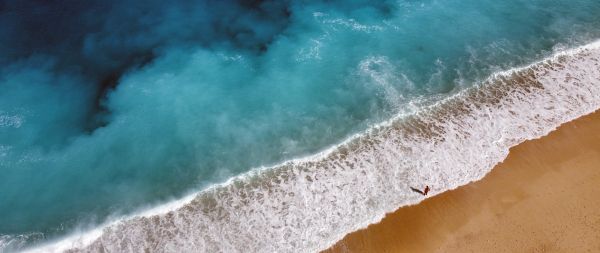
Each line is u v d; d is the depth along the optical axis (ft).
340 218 85.35
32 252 82.48
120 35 124.26
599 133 98.63
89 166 96.43
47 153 98.58
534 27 126.41
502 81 111.45
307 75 114.52
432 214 85.56
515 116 102.78
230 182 92.84
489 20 129.18
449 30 126.11
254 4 135.13
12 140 100.42
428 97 108.58
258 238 82.69
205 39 124.26
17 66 115.65
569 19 128.57
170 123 104.32
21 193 91.66
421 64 116.78
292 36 124.98
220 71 115.85
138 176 94.63
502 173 91.81
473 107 105.40
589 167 92.38
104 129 103.24
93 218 87.30
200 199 89.86
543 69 113.91
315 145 99.55
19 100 108.47
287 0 136.46
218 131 102.58
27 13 128.26
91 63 117.19
